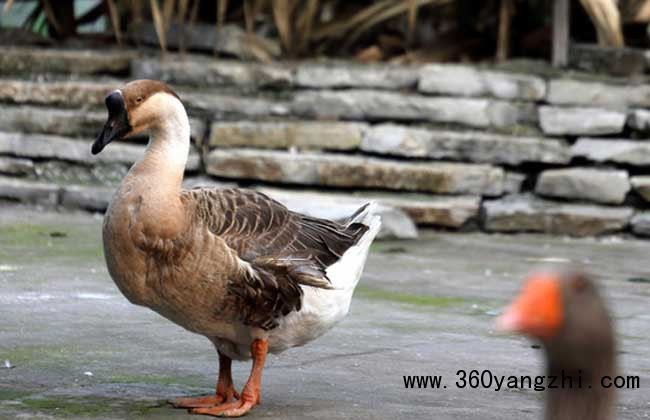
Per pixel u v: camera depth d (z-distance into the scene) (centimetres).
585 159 1318
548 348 317
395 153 1328
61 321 808
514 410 627
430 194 1309
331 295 617
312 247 616
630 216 1273
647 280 1038
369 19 1478
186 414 604
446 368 719
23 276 953
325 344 775
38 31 1670
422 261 1107
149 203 580
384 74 1391
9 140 1370
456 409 627
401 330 823
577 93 1349
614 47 1409
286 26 1476
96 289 921
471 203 1289
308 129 1352
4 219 1226
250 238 597
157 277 584
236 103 1386
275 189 1320
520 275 1048
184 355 734
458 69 1378
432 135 1326
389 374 700
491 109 1352
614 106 1341
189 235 580
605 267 1098
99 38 1602
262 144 1352
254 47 1477
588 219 1272
